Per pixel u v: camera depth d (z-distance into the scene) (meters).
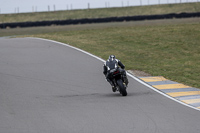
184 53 87.94
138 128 30.31
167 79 58.41
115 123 32.00
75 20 181.38
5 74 59.38
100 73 61.06
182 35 111.56
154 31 120.81
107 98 43.75
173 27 127.75
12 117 34.38
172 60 79.12
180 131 29.47
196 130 29.84
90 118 33.91
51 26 177.38
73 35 117.06
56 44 94.19
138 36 112.06
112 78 45.56
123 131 29.36
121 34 117.06
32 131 29.41
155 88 50.75
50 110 37.44
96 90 49.03
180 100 43.28
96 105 39.81
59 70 63.12
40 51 83.12
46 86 51.19
